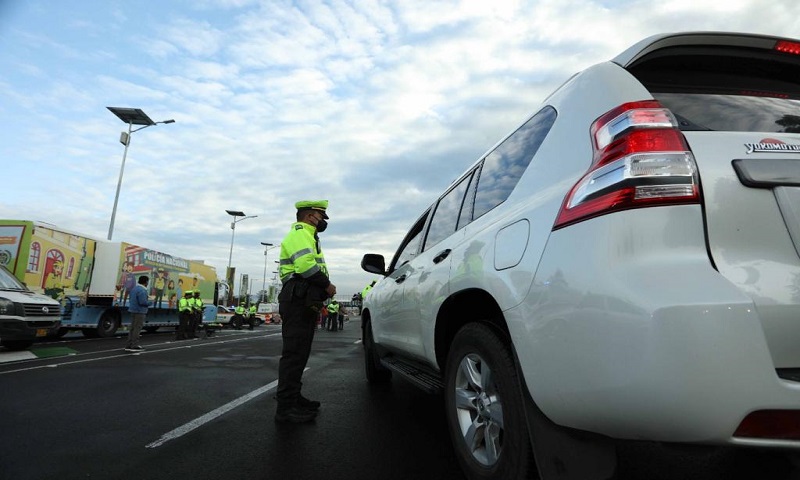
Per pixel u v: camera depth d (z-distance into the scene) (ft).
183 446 11.35
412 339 12.12
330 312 80.79
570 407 5.56
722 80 7.13
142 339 54.24
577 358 5.38
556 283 5.81
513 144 8.97
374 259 17.08
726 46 6.91
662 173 5.29
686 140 5.61
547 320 5.89
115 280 56.49
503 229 7.58
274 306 142.92
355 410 15.05
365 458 10.53
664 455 10.16
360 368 25.36
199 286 82.43
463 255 8.89
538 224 6.55
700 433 4.58
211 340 51.01
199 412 14.79
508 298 6.75
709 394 4.46
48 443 11.57
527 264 6.50
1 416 14.25
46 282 47.44
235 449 11.14
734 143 5.65
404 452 10.94
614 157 5.59
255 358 30.32
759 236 5.22
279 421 13.66
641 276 4.94
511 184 8.29
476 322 8.26
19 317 32.19
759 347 4.53
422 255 12.50
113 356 31.22
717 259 5.06
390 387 19.24
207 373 23.16
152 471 9.71
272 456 10.64
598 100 6.48
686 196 5.21
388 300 15.34
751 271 5.02
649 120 5.62
